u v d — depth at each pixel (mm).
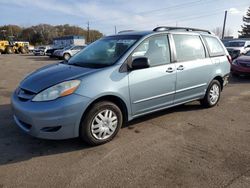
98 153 3760
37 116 3521
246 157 3650
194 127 4777
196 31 5582
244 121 5133
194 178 3135
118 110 4094
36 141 4117
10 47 42844
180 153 3762
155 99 4586
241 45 17875
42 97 3584
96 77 3828
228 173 3240
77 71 3980
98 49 4793
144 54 4414
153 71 4457
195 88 5367
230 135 4426
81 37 57500
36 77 4043
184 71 4992
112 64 4082
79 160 3561
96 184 3025
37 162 3508
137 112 4406
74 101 3592
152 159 3586
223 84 6160
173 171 3287
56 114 3520
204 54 5543
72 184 3023
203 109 5855
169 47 4809
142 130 4598
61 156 3672
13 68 15250
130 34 4789
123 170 3312
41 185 3004
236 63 10602
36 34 98562
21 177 3160
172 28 5094
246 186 2986
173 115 5410
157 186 2984
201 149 3889
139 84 4262
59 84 3629
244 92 7820
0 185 3002
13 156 3660
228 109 5906
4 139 4184
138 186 2986
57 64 4809
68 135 3691
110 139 4109
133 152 3789
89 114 3779
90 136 3848
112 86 3932
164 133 4480
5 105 6117
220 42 6148
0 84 9180
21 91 3932
